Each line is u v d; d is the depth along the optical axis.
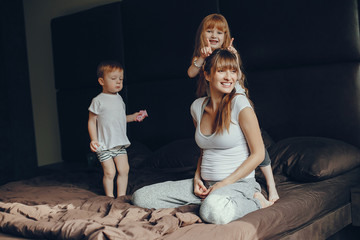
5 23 4.53
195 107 2.14
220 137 1.97
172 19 3.58
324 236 2.19
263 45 3.19
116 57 3.96
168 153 3.17
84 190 2.59
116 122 2.62
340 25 2.90
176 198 2.04
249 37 3.24
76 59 4.23
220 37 2.48
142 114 2.84
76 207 2.16
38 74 4.85
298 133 3.12
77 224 1.68
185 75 3.58
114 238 1.53
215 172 2.01
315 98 3.04
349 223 2.42
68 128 4.35
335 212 2.28
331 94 2.99
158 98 3.72
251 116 1.94
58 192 2.49
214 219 1.73
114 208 2.00
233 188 1.90
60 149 4.73
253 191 1.99
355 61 2.92
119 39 3.93
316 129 3.05
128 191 2.69
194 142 3.20
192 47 3.49
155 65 3.72
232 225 1.70
